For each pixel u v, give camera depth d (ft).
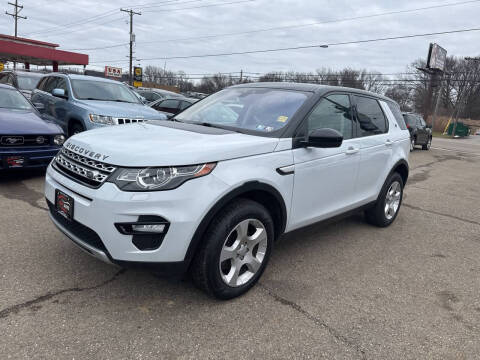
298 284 10.98
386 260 13.28
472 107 243.81
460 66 238.48
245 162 9.43
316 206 11.98
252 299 9.96
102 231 8.21
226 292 9.53
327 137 10.26
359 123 13.92
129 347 7.79
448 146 80.64
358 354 8.16
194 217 8.36
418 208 21.15
